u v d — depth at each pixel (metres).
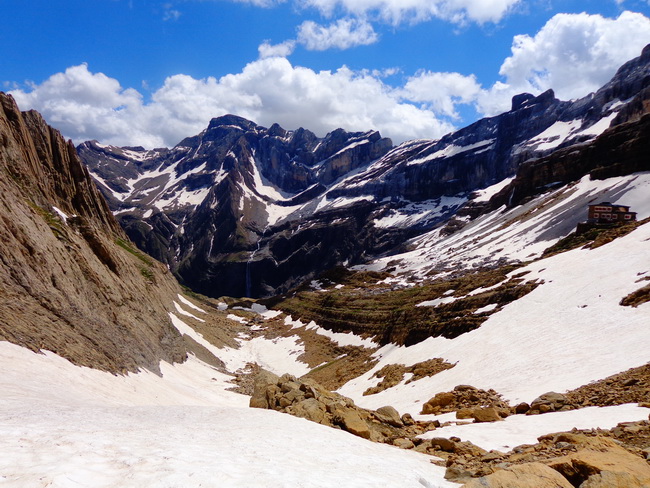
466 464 15.19
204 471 9.05
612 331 31.81
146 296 73.19
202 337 94.25
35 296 32.41
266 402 27.20
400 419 26.12
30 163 83.25
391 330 73.25
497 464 14.36
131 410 18.47
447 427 23.75
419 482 11.62
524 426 20.59
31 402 15.65
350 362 74.69
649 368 23.78
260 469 9.83
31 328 27.67
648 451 13.69
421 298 78.88
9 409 13.64
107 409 17.62
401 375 50.62
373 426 24.06
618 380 23.94
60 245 44.94
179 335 74.94
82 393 22.62
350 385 60.53
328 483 9.53
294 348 100.69
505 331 42.69
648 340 27.75
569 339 34.09
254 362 93.88
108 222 125.69
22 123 85.38
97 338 36.22
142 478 8.33
